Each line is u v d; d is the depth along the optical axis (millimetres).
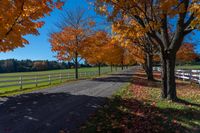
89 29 36656
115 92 17891
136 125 9125
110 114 10648
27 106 12492
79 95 16453
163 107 12477
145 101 14062
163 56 14570
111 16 13367
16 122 9391
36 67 113500
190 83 27359
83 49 36688
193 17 13516
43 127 8742
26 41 16578
